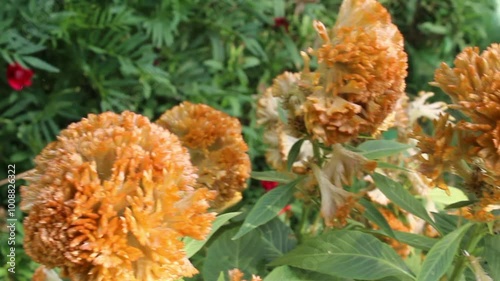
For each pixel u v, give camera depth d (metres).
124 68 1.49
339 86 0.70
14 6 1.39
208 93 1.66
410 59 2.03
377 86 0.70
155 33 1.52
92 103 1.59
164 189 0.64
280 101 0.78
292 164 0.75
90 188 0.63
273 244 0.78
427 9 2.09
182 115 0.78
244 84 1.72
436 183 0.70
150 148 0.66
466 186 0.69
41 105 1.53
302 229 0.80
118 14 1.49
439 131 0.69
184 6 1.57
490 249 0.70
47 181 0.64
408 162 0.80
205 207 0.65
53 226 0.63
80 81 1.58
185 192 0.66
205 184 0.76
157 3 1.59
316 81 0.70
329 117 0.70
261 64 1.82
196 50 1.69
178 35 1.68
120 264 0.63
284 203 0.73
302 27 1.81
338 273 0.72
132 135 0.65
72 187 0.64
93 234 0.63
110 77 1.59
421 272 0.69
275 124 0.82
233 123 0.78
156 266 0.64
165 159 0.65
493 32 2.10
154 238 0.63
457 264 0.72
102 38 1.55
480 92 0.67
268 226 0.79
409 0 2.04
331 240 0.73
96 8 1.52
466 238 0.75
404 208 0.74
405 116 0.82
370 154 0.74
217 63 1.69
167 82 1.53
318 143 0.74
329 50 0.70
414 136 0.70
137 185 0.64
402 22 2.12
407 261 0.82
